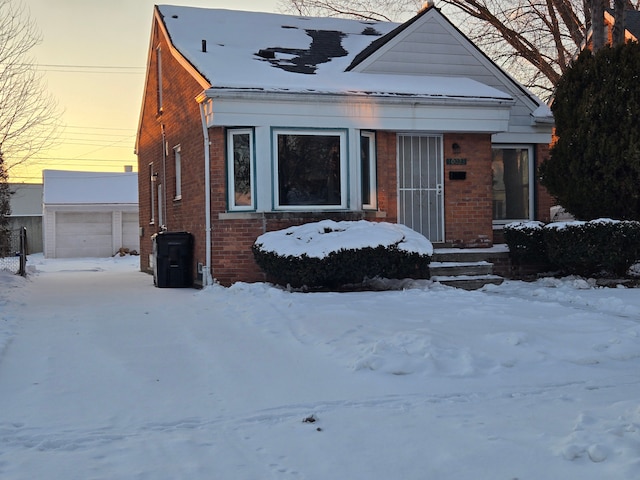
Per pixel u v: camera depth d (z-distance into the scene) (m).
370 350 7.35
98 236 35.44
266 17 18.77
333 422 5.40
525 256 13.97
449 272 13.48
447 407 5.73
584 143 13.21
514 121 16.34
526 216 16.62
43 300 12.53
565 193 13.68
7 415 5.66
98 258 34.00
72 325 9.59
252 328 9.08
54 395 6.23
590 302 10.68
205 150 13.49
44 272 22.06
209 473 4.41
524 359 7.19
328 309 9.90
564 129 13.88
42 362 7.43
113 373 6.98
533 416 5.41
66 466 4.54
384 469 4.43
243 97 12.90
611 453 4.48
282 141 13.34
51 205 34.16
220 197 13.45
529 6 26.47
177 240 14.82
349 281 12.31
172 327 9.34
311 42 17.27
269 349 7.91
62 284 16.38
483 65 16.11
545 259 14.08
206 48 15.50
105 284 16.22
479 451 4.68
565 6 25.27
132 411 5.77
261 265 12.53
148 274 20.31
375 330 8.37
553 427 5.11
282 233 12.66
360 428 5.23
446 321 9.00
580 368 6.94
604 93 12.95
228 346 8.11
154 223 19.81
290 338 8.37
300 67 15.09
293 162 13.44
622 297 11.14
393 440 4.95
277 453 4.75
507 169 16.53
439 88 14.57
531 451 4.64
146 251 21.47
